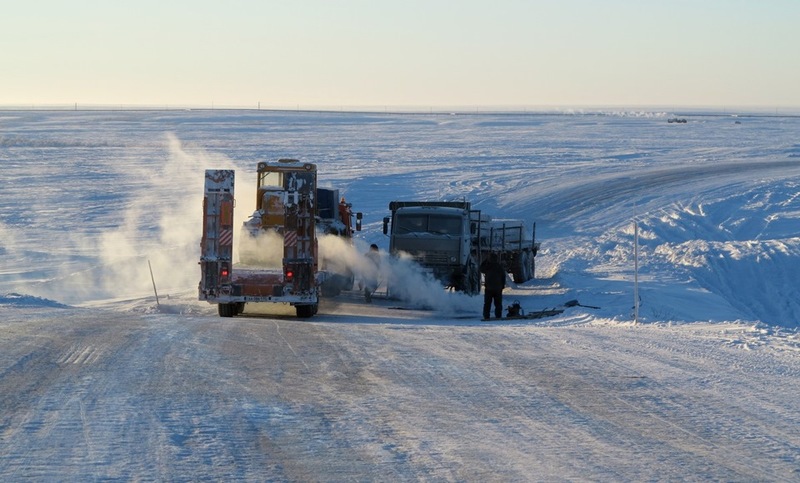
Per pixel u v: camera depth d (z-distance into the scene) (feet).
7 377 32.63
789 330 50.65
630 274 100.42
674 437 25.52
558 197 171.83
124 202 168.04
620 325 58.29
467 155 280.92
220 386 31.81
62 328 46.26
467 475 21.68
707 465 22.68
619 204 160.97
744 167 213.25
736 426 26.84
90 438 24.49
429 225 84.23
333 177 201.36
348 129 525.75
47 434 24.85
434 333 48.29
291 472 21.76
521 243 100.32
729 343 44.42
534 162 249.96
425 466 22.41
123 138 408.87
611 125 593.42
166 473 21.44
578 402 30.01
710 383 33.35
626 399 30.50
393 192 179.01
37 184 196.95
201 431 25.53
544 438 25.32
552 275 104.58
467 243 85.25
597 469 22.29
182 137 419.74
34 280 97.66
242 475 21.43
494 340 45.21
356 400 30.01
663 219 141.69
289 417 27.50
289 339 44.29
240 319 55.52
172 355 38.04
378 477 21.45
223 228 65.67
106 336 43.32
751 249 108.88
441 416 27.89
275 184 80.89
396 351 40.63
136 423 26.27
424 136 426.92
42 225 141.08
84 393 30.12
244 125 599.57
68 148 323.37
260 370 35.14
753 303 90.68
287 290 65.98
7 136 422.00
